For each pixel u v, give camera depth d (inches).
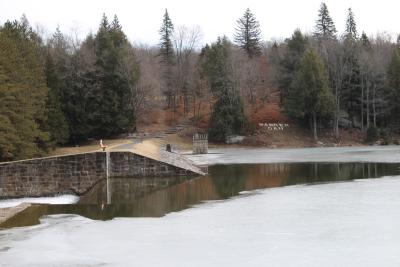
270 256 674.2
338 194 1178.6
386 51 4284.0
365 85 3821.4
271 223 878.4
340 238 756.6
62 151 2459.4
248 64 4050.2
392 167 1801.2
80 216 1014.4
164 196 1243.2
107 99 3078.2
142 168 1584.6
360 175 1567.4
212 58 3627.0
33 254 719.1
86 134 2979.8
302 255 673.6
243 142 3464.6
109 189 1393.9
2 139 1631.4
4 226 923.4
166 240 780.0
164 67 4128.9
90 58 3265.3
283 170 1790.1
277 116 3831.2
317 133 3686.0
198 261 662.5
